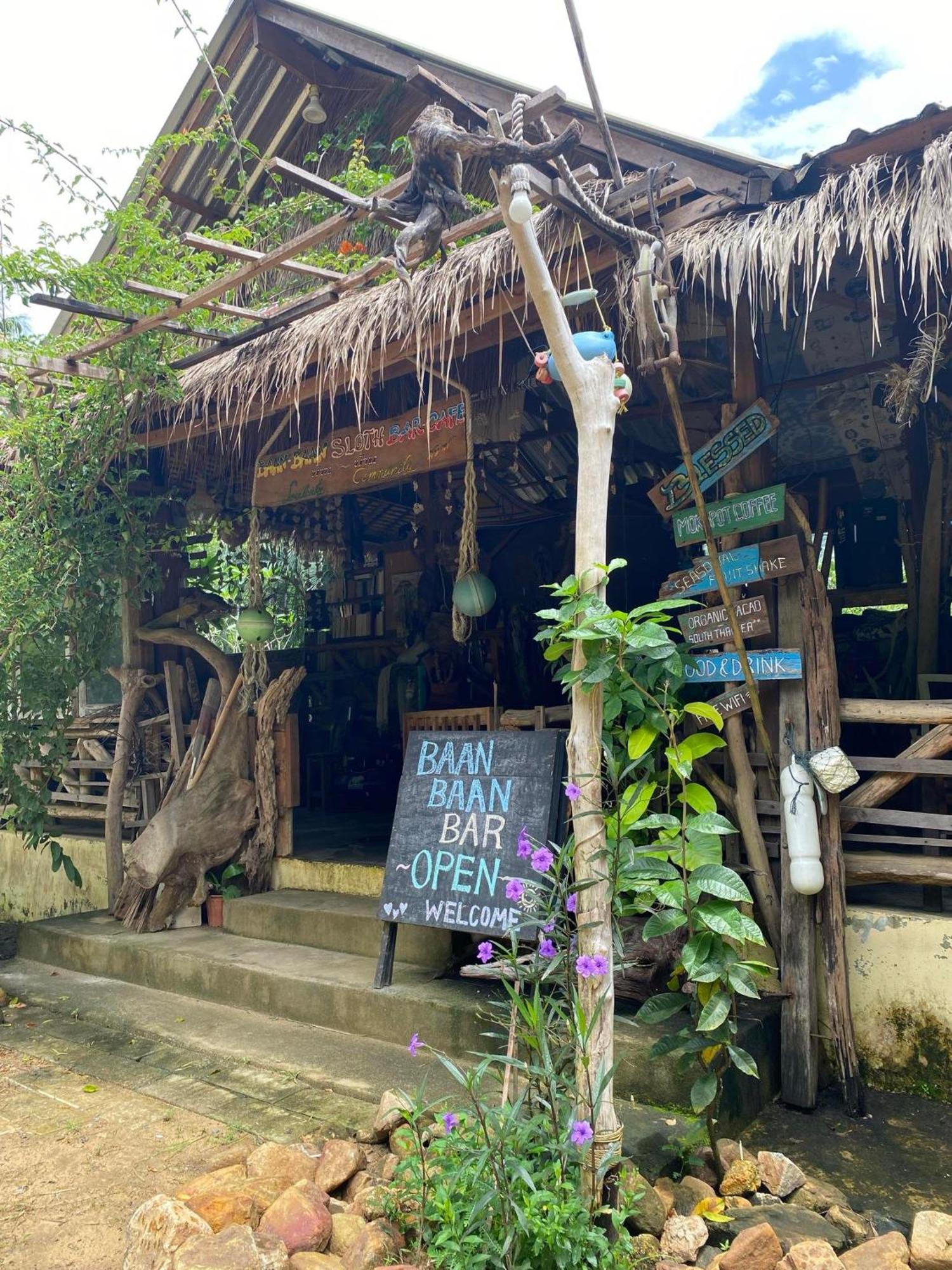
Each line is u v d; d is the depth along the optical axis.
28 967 5.60
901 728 5.75
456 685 7.66
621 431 6.43
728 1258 2.36
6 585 5.70
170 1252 2.37
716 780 3.97
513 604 7.96
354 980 4.30
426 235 3.11
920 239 2.89
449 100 4.29
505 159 2.90
